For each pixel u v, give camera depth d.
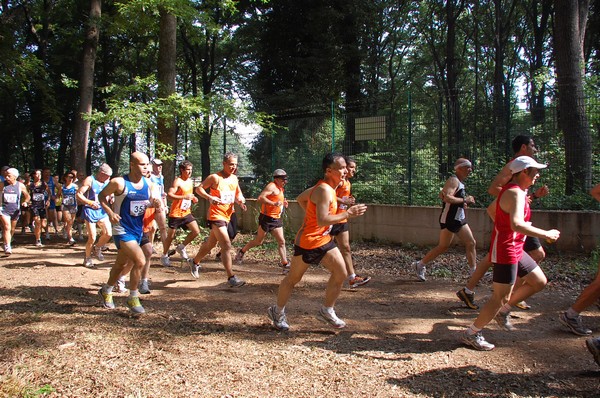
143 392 3.68
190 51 28.30
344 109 13.66
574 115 9.63
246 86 28.52
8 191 10.13
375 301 6.35
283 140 13.30
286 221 12.50
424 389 3.69
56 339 4.84
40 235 12.23
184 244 8.97
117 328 5.19
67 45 25.34
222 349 4.57
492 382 3.80
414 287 7.16
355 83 21.62
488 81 29.23
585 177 9.52
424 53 33.06
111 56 27.53
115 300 6.39
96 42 15.95
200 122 12.09
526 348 4.52
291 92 20.83
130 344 4.71
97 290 6.96
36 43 24.19
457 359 4.27
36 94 25.42
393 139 11.34
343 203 5.66
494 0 24.41
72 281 7.53
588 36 22.61
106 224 9.03
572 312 4.87
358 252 10.20
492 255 4.40
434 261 8.94
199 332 5.07
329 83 21.80
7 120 28.53
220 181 7.10
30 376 3.94
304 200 4.91
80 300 6.36
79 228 12.36
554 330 5.04
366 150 11.84
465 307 6.01
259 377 3.93
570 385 3.74
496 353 4.41
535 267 4.74
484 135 10.48
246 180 13.96
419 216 10.50
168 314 5.73
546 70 13.07
